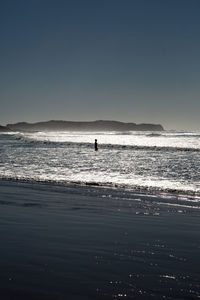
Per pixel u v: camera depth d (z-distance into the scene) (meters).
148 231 9.98
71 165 37.81
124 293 5.55
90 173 29.83
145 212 13.01
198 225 10.86
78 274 6.36
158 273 6.47
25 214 12.21
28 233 9.43
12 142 113.81
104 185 21.06
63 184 21.05
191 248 8.21
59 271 6.50
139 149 84.69
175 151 77.12
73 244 8.40
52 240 8.73
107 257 7.41
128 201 15.55
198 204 14.98
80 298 5.35
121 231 9.92
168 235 9.52
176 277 6.27
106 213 12.67
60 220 11.28
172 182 24.39
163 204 14.88
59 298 5.34
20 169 32.22
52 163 39.91
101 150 77.38
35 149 74.62
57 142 111.81
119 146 94.06
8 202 14.72
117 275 6.34
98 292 5.58
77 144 103.06
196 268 6.77
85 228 10.21
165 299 5.35
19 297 5.36
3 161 41.44
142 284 5.93
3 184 20.72
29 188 19.16
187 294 5.53
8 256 7.36
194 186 22.31
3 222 10.84
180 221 11.45
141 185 22.14
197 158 54.22
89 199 15.88
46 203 14.59
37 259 7.19
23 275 6.27
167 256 7.55
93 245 8.36
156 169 34.66
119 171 32.09
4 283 5.89
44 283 5.91
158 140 169.00
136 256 7.53
